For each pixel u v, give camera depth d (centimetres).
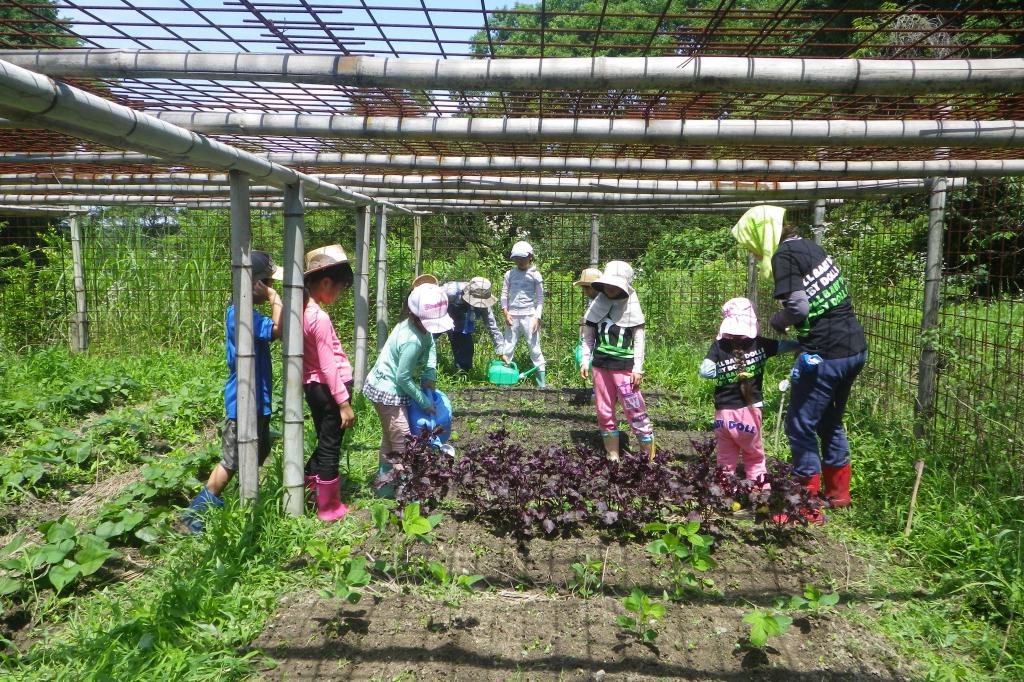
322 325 456
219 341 1148
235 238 413
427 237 1178
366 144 505
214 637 326
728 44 287
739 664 321
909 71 253
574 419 783
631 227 1259
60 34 289
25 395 754
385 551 424
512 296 912
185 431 682
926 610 369
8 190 812
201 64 281
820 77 256
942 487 487
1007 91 253
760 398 508
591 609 365
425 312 473
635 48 286
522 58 271
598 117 391
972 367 556
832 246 800
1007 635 337
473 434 717
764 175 523
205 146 352
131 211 1211
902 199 670
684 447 679
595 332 598
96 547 383
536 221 1143
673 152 513
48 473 544
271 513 432
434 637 338
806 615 364
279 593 374
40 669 301
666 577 403
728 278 1096
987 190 604
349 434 638
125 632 321
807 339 470
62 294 1159
